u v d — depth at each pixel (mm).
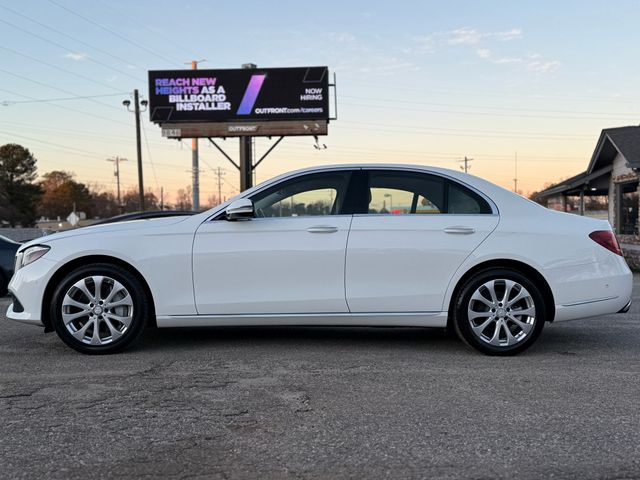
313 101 26703
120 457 3008
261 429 3383
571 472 2846
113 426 3418
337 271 4980
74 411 3658
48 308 5035
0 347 5332
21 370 4559
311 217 5086
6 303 8477
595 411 3674
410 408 3727
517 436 3277
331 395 3975
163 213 8391
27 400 3857
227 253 4980
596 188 22812
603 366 4719
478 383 4246
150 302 5066
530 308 4945
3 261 9219
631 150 17812
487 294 4992
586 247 5043
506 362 4828
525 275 5078
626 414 3625
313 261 4969
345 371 4551
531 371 4562
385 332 6082
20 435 3281
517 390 4090
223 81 26859
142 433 3318
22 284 4992
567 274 4996
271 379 4336
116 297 4973
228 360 4871
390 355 5062
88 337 5004
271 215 5125
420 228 5000
